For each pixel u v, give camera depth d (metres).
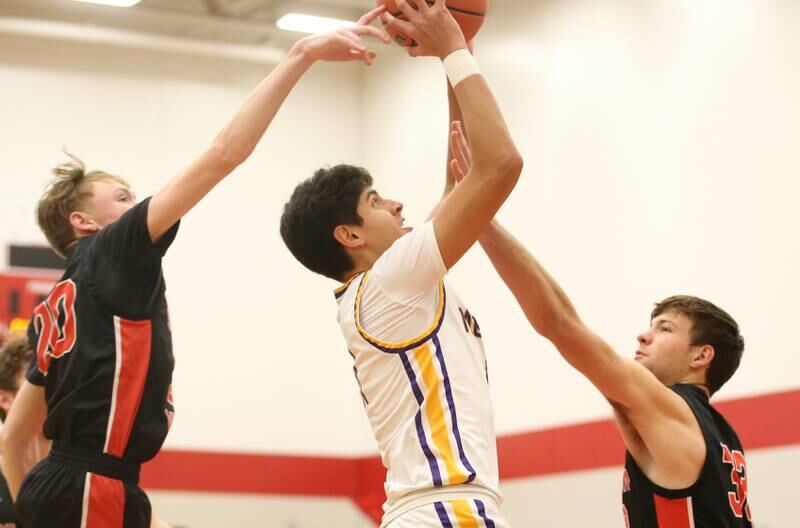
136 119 11.71
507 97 9.91
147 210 3.12
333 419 11.85
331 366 11.98
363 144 12.56
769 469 6.69
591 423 8.34
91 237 3.40
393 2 3.07
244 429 11.48
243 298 11.78
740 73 7.31
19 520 3.22
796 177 6.76
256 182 12.09
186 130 11.86
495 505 2.65
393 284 2.72
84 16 11.45
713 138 7.48
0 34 11.39
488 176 2.69
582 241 8.71
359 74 12.73
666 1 8.08
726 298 7.19
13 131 11.23
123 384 3.14
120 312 3.15
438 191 10.82
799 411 6.52
